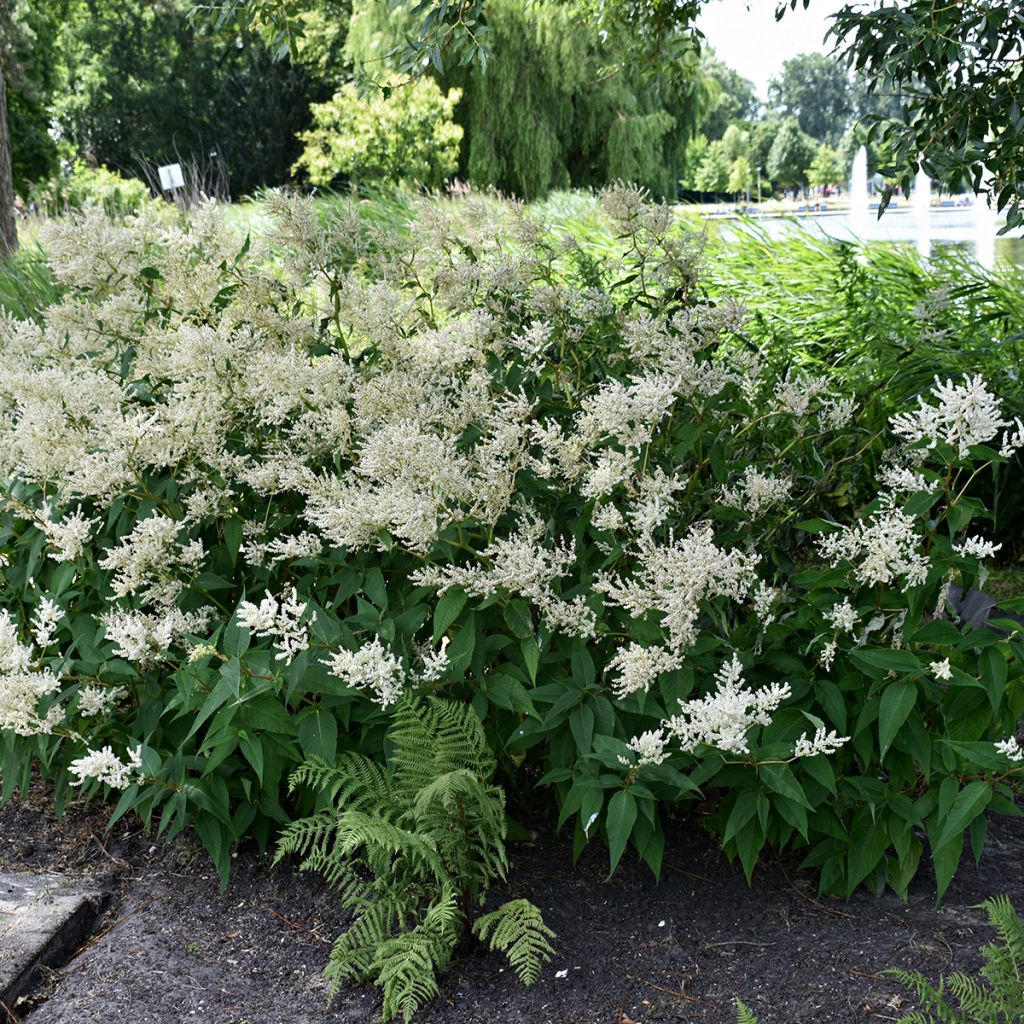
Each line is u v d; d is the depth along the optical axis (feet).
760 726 9.42
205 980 9.28
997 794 9.16
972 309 22.45
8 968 9.24
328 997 8.92
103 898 10.64
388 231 14.21
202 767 10.07
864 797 9.52
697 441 11.03
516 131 85.25
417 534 9.16
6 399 12.59
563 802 10.34
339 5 109.09
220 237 13.92
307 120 129.80
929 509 8.98
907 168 13.56
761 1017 8.51
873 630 9.53
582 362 12.46
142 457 10.93
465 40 13.07
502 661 11.15
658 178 94.38
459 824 9.46
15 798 12.84
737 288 25.98
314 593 11.19
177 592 10.82
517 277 12.96
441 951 9.00
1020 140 12.34
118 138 144.15
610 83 85.92
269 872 10.89
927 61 12.55
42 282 27.02
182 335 11.62
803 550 11.84
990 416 8.39
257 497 11.98
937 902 9.08
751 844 9.53
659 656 9.08
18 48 84.53
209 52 140.46
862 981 8.84
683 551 9.63
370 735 10.56
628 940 9.63
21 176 103.24
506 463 10.36
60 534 10.40
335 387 11.09
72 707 10.44
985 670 8.81
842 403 11.58
